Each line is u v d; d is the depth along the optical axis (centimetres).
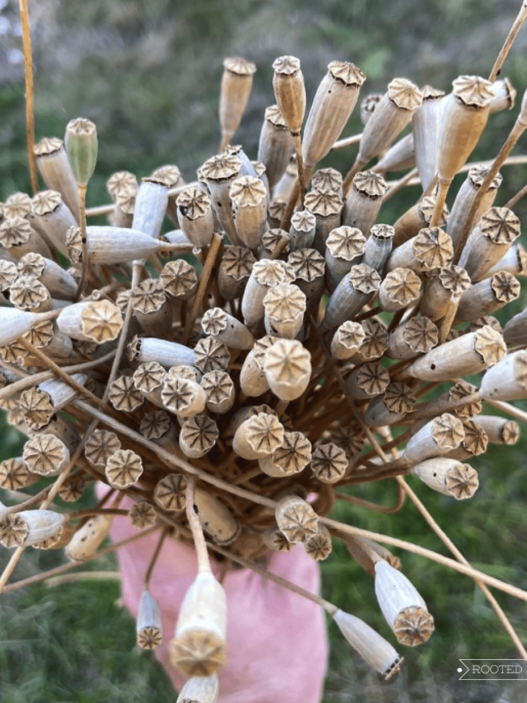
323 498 16
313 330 14
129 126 50
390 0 54
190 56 53
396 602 12
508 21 49
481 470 36
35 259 14
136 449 15
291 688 21
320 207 13
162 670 33
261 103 49
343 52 51
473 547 34
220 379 13
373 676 33
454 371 12
